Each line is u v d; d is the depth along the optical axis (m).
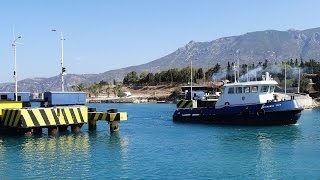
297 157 34.97
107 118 51.03
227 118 62.47
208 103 77.62
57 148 38.69
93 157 34.34
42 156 34.50
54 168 29.97
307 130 55.22
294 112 58.22
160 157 34.75
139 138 47.19
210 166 31.17
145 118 82.75
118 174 28.34
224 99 64.06
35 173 28.42
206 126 61.56
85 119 50.44
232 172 29.23
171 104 175.25
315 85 161.12
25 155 34.94
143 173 28.69
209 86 158.62
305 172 29.36
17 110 43.91
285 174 28.73
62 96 55.97
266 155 35.88
